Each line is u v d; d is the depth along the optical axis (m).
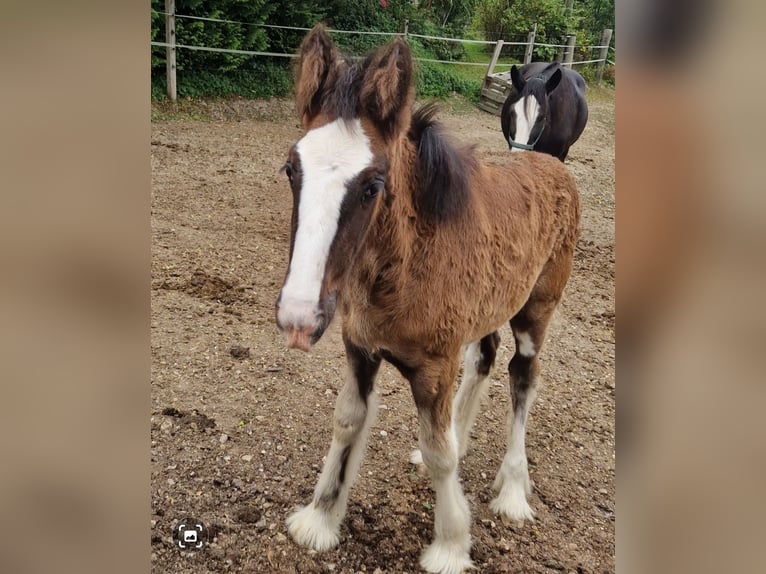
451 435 2.57
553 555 2.90
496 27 16.28
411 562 2.74
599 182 9.24
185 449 3.13
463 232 2.38
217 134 9.18
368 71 1.96
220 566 2.57
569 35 15.62
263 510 2.88
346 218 1.87
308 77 2.07
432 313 2.30
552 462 3.55
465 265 2.39
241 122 10.08
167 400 3.46
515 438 3.23
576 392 4.28
